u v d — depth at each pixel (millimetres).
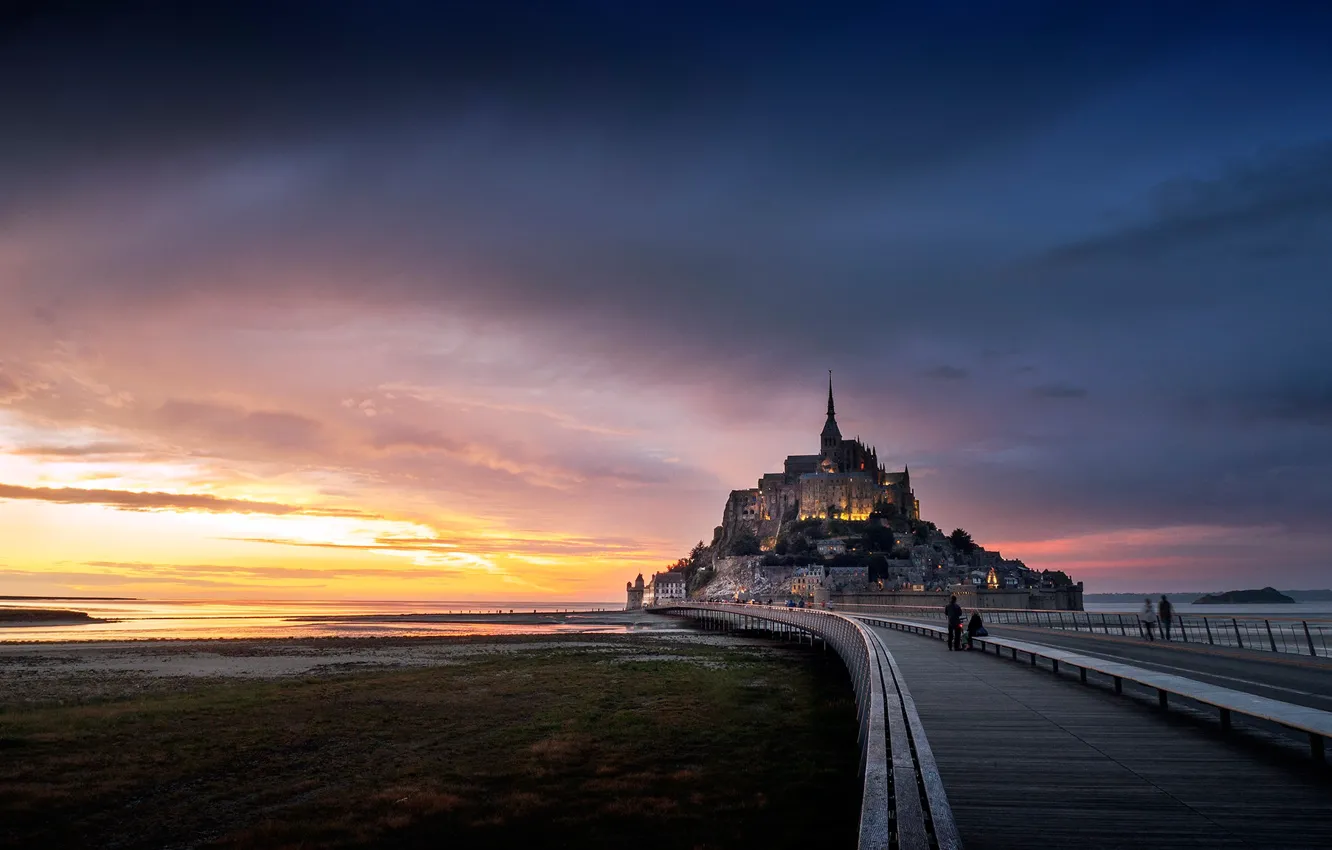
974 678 26125
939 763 14055
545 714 37688
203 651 81938
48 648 86250
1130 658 31859
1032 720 18141
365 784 25469
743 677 53344
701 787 24312
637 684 49125
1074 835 10266
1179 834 10273
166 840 20719
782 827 20328
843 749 29188
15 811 22750
